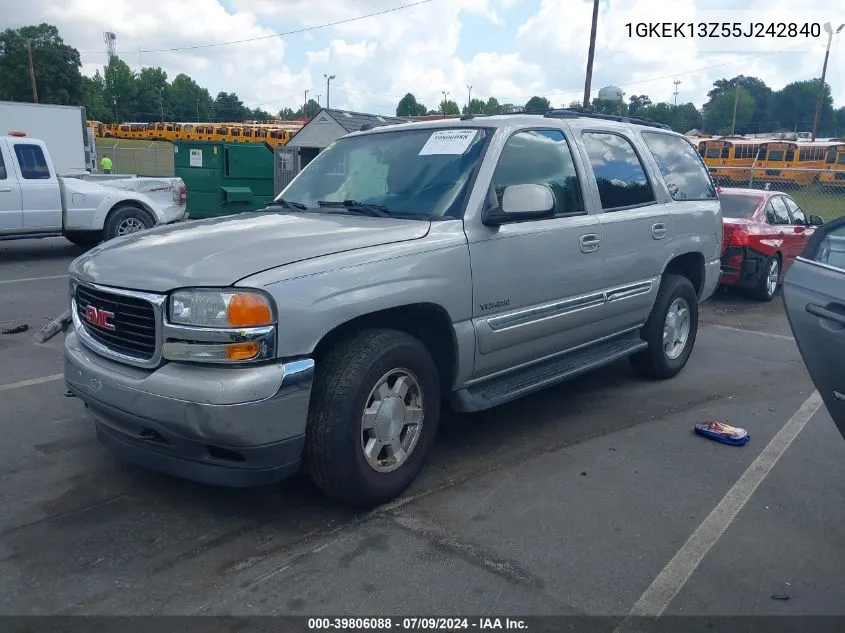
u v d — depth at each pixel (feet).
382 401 12.50
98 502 12.90
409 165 15.20
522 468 14.64
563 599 10.35
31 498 13.00
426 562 11.18
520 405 18.47
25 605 10.04
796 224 37.65
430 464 14.74
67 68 263.49
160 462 11.93
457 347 13.64
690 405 18.71
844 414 10.96
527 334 15.08
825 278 10.98
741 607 10.27
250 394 10.71
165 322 11.11
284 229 13.05
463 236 13.56
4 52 256.11
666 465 14.92
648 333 19.67
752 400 19.22
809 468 14.88
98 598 10.21
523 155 15.34
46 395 18.34
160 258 11.90
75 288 13.24
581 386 20.15
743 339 26.66
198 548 11.49
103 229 44.42
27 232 41.06
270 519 12.40
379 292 12.07
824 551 11.74
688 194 20.79
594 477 14.28
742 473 14.61
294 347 11.09
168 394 10.95
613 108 87.04
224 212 58.34
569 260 15.81
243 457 11.22
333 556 11.30
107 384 11.73
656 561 11.35
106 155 117.80
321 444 11.79
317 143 75.25
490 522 12.42
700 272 21.31
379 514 12.64
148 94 326.65
